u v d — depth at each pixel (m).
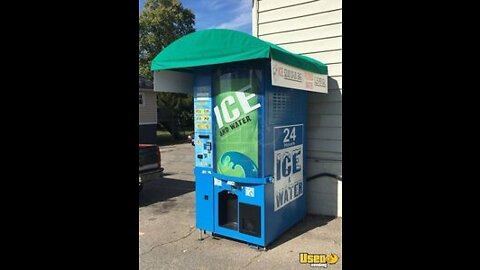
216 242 4.11
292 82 3.70
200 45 3.66
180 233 4.47
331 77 5.03
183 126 23.64
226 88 3.90
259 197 3.79
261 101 3.70
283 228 4.25
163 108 22.28
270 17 5.49
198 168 4.28
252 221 3.87
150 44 26.11
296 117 4.53
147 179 6.43
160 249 3.92
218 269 3.39
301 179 4.79
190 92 4.63
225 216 4.22
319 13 5.07
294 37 5.29
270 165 3.87
